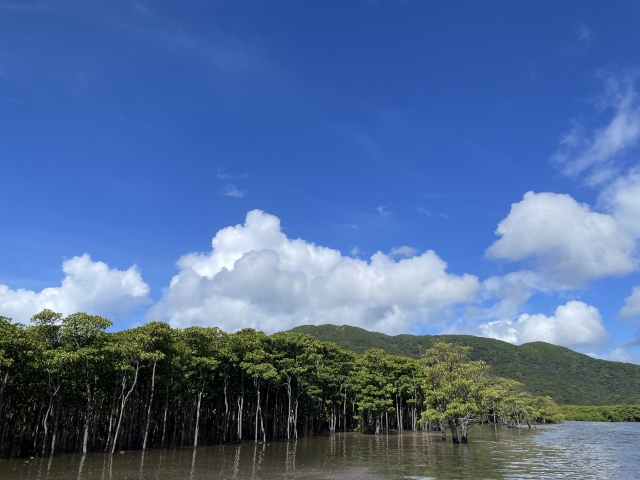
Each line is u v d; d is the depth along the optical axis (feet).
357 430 334.44
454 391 216.95
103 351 157.48
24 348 138.92
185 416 221.25
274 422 250.37
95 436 194.29
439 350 224.94
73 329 155.94
